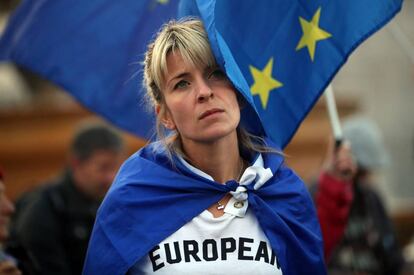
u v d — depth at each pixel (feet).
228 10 11.83
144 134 14.70
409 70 39.91
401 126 39.63
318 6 12.12
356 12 11.95
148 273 10.33
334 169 13.87
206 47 10.11
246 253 10.32
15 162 33.22
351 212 19.27
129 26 14.58
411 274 20.89
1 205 13.80
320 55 12.06
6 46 15.29
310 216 11.12
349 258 19.11
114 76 14.80
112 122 14.84
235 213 10.44
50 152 33.45
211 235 10.36
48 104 35.60
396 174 38.99
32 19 15.08
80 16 14.92
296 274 10.91
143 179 10.68
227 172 10.66
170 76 10.18
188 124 10.16
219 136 10.11
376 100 39.78
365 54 39.93
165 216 10.46
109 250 10.50
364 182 20.08
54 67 15.06
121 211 10.59
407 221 30.48
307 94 12.06
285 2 12.11
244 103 10.77
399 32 15.16
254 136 11.02
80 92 14.93
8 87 35.50
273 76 12.07
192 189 10.52
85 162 18.11
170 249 10.30
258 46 12.01
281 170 11.16
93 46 14.88
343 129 20.45
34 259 15.60
